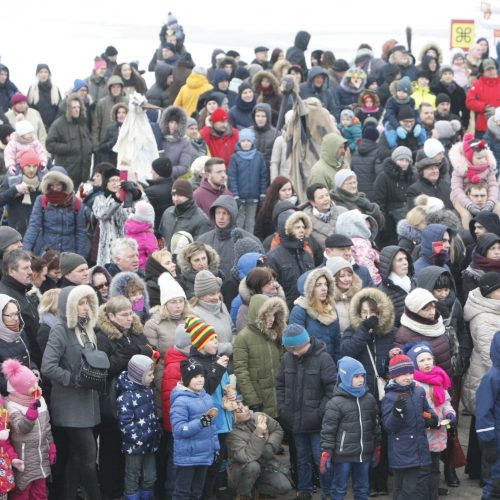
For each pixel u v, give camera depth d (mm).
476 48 41438
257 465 18953
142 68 49250
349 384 18250
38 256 22938
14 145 28859
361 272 21922
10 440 17406
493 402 18703
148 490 18719
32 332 18766
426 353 18766
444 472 20062
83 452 18078
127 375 18531
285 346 19000
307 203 24578
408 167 29094
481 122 36906
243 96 34500
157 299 21078
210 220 25969
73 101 34656
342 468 18359
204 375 18406
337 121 37531
